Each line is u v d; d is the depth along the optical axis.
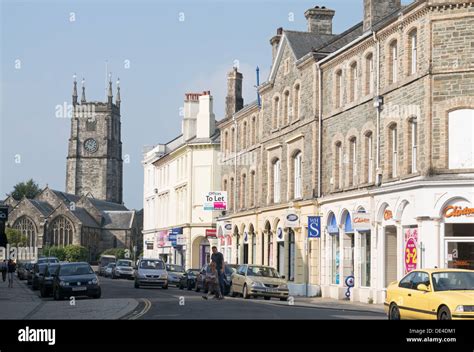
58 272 36.53
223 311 25.42
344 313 26.62
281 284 36.94
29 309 27.52
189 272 49.62
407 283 21.39
